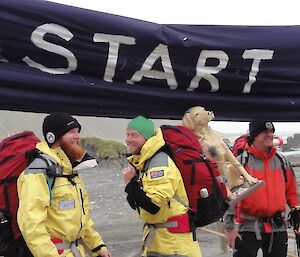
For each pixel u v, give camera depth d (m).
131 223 11.34
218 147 4.12
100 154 31.69
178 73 4.34
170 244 3.72
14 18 3.68
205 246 8.43
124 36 4.08
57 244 3.30
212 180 3.74
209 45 4.39
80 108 3.98
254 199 4.75
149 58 4.22
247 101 4.62
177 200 3.74
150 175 3.60
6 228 3.36
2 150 3.46
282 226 4.86
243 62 4.54
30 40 3.75
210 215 3.76
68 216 3.31
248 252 4.81
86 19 3.91
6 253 3.44
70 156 3.43
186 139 3.79
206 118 4.12
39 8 3.74
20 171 3.37
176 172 3.66
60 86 3.87
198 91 4.46
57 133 3.35
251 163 4.85
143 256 3.95
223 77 4.49
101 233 10.21
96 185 20.67
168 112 4.36
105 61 4.04
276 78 4.64
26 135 3.60
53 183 3.29
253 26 4.56
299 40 4.64
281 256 4.87
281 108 4.72
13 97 3.72
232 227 4.79
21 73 3.73
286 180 5.01
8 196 3.34
